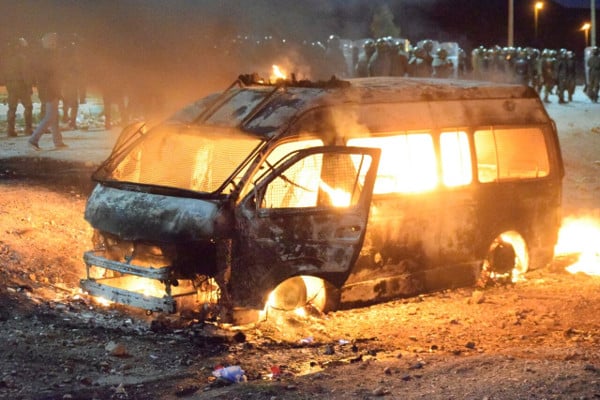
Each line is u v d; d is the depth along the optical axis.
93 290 8.24
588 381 6.16
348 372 6.72
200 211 7.75
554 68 35.34
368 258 8.91
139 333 7.98
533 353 7.17
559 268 11.23
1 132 23.25
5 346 7.12
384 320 8.74
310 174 8.26
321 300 8.72
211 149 8.70
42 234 10.77
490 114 10.03
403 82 9.62
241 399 6.07
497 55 36.34
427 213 9.33
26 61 21.72
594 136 24.53
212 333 7.80
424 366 6.88
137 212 8.09
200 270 7.85
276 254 7.91
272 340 7.94
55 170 16.12
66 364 6.86
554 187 10.59
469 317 8.84
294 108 8.55
